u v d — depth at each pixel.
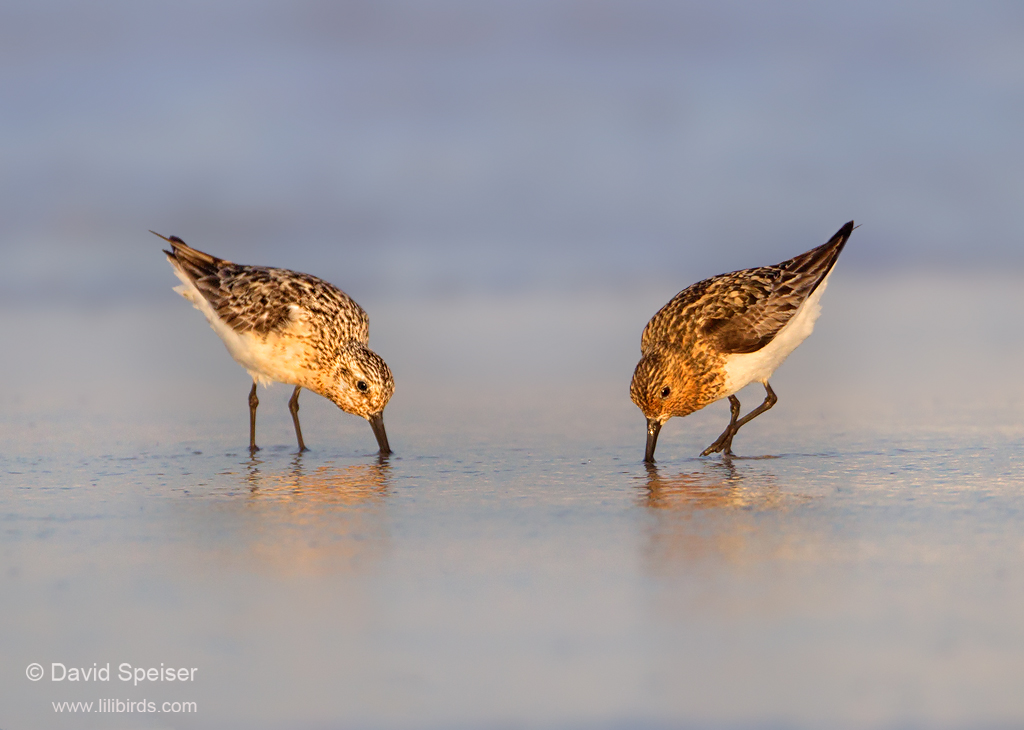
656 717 5.79
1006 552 8.08
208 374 16.16
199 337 18.16
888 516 9.07
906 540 8.40
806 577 7.60
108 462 11.39
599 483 10.52
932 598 7.17
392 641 6.66
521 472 11.02
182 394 15.01
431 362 16.44
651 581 7.57
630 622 6.88
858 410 13.49
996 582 7.44
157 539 8.63
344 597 7.34
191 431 13.09
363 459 11.73
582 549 8.32
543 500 9.85
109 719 5.87
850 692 5.98
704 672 6.23
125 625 6.91
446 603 7.22
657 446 12.21
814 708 5.84
